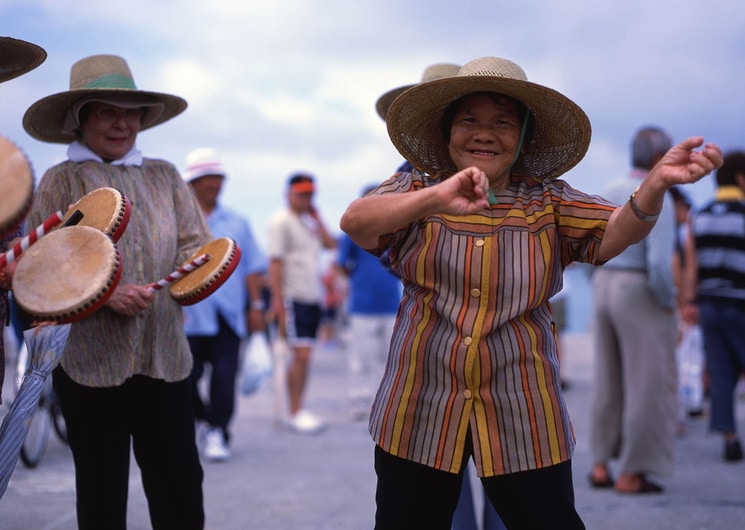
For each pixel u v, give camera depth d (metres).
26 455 6.39
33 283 2.73
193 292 3.48
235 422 8.87
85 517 3.51
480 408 2.69
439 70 4.42
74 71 3.70
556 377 2.75
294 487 6.03
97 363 3.45
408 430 2.72
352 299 9.12
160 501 3.64
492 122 2.75
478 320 2.67
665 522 5.10
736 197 7.02
